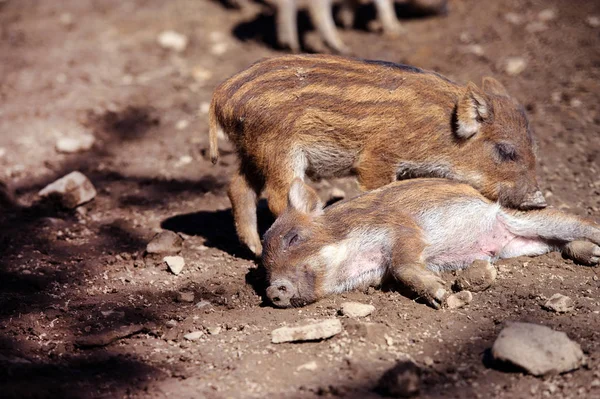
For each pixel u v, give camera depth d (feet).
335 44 49.52
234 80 28.32
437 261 27.53
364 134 27.71
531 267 26.99
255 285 27.20
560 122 40.45
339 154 28.27
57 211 34.58
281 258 25.70
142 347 23.48
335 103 27.45
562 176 34.63
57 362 22.59
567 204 31.86
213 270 28.50
